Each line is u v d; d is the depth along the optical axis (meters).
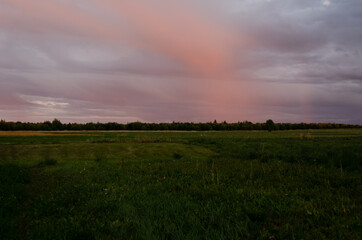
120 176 11.60
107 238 4.89
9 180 10.13
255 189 8.70
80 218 5.99
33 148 26.25
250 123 143.12
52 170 14.15
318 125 150.75
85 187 9.12
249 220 5.72
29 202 7.65
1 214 6.23
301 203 6.96
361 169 12.16
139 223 5.54
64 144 31.42
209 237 4.86
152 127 128.62
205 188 8.89
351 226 5.27
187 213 6.12
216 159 18.22
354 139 40.72
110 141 36.81
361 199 7.27
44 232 5.18
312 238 4.80
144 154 23.28
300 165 14.13
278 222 5.67
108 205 6.98
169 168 13.66
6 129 100.00
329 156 15.67
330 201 7.09
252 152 20.16
